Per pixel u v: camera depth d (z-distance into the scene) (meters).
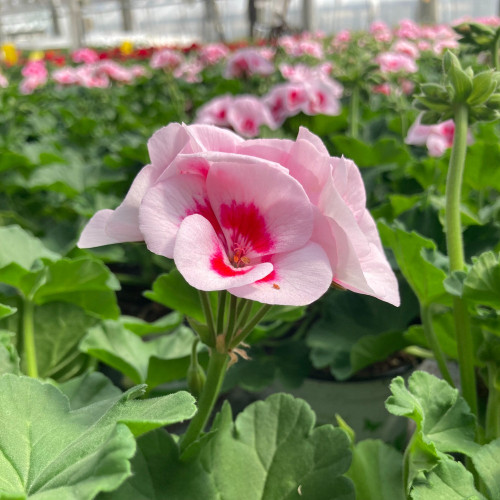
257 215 0.97
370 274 1.08
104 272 1.99
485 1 21.02
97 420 1.02
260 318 1.10
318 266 0.91
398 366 2.59
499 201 2.55
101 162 4.29
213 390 1.17
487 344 1.49
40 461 0.94
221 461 1.27
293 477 1.25
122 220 0.98
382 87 5.09
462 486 1.11
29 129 5.88
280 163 1.01
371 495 1.49
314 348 2.41
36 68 7.68
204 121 3.75
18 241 2.10
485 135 3.01
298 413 1.34
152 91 8.56
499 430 1.50
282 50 9.40
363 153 3.45
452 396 1.29
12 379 1.07
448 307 1.83
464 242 2.29
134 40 25.19
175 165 0.95
